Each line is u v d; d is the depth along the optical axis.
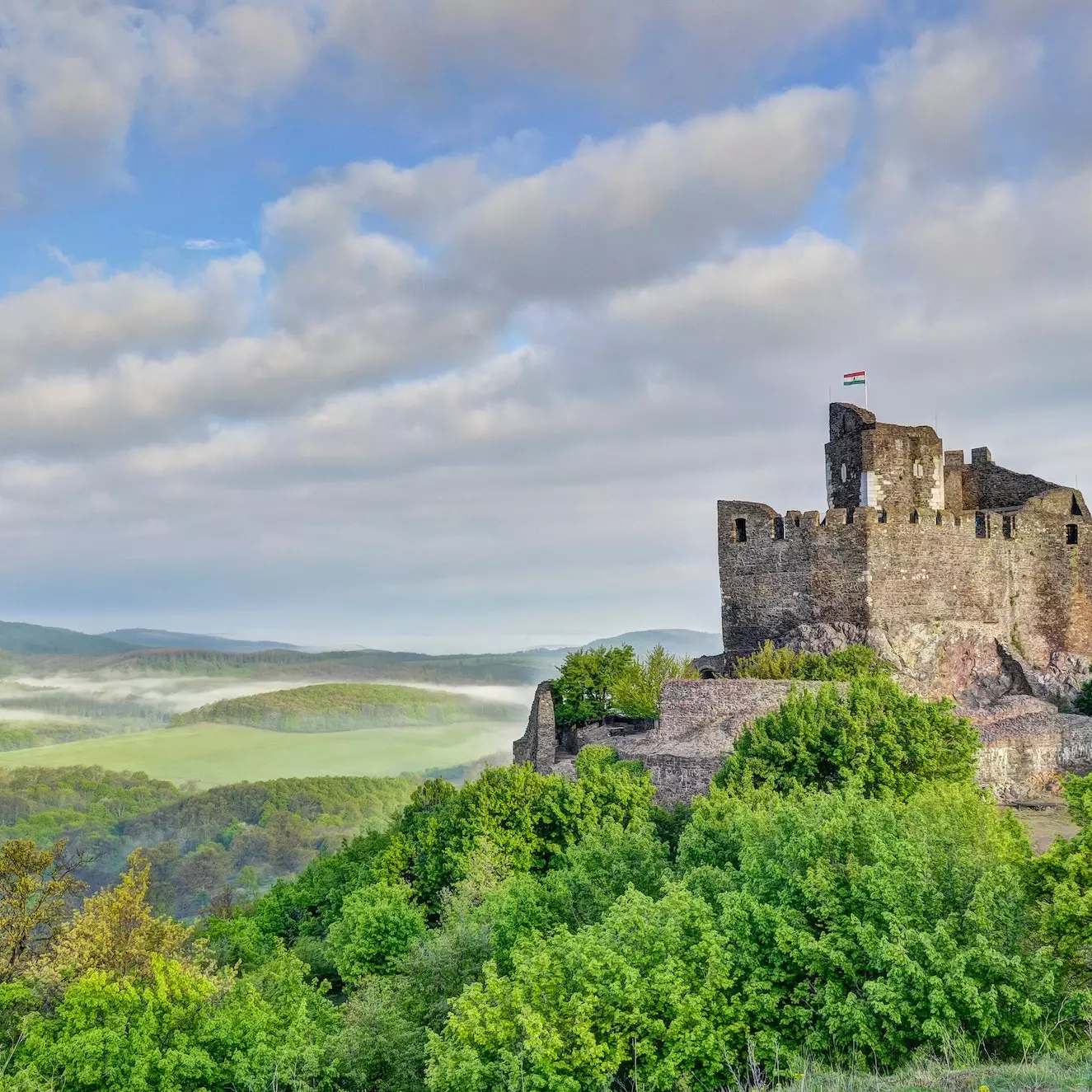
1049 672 67.19
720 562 68.94
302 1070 28.50
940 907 22.89
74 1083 28.58
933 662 63.69
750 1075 21.48
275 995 36.72
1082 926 21.22
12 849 45.69
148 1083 27.98
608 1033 22.56
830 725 42.03
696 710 54.72
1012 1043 20.19
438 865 47.94
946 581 66.00
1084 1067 16.92
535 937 27.64
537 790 46.84
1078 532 72.69
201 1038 29.19
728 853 32.28
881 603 63.16
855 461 67.19
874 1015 20.75
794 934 22.78
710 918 24.83
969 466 80.62
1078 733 57.06
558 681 71.88
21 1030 32.06
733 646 68.25
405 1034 30.36
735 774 41.91
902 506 67.12
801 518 65.19
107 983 31.98
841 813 27.08
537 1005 23.48
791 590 65.56
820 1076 19.72
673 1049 21.75
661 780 50.31
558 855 43.56
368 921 43.12
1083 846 23.30
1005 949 21.66
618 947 24.34
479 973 32.91
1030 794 54.81
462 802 49.28
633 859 35.91
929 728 41.47
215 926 61.97
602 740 60.97
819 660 57.34
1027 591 70.62
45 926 47.78
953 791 32.16
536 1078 21.58
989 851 25.44
